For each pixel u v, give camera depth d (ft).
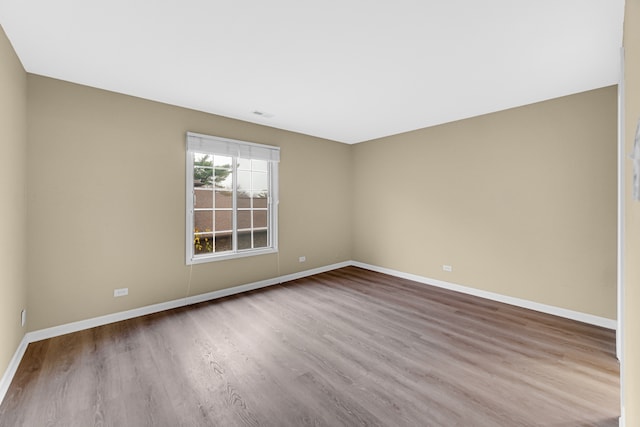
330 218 17.51
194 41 7.09
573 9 5.82
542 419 5.56
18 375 6.94
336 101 11.02
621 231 6.48
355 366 7.40
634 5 3.16
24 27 6.46
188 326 9.75
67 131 9.16
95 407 5.90
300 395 6.28
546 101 10.84
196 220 12.62
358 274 16.70
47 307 8.84
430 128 14.53
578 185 10.17
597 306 9.82
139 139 10.55
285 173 15.20
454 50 7.47
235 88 9.80
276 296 12.87
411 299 12.48
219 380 6.80
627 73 4.34
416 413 5.74
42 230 8.75
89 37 6.88
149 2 5.71
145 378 6.86
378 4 5.78
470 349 8.25
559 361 7.60
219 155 12.59
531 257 11.28
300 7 5.87
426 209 14.78
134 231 10.47
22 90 8.05
